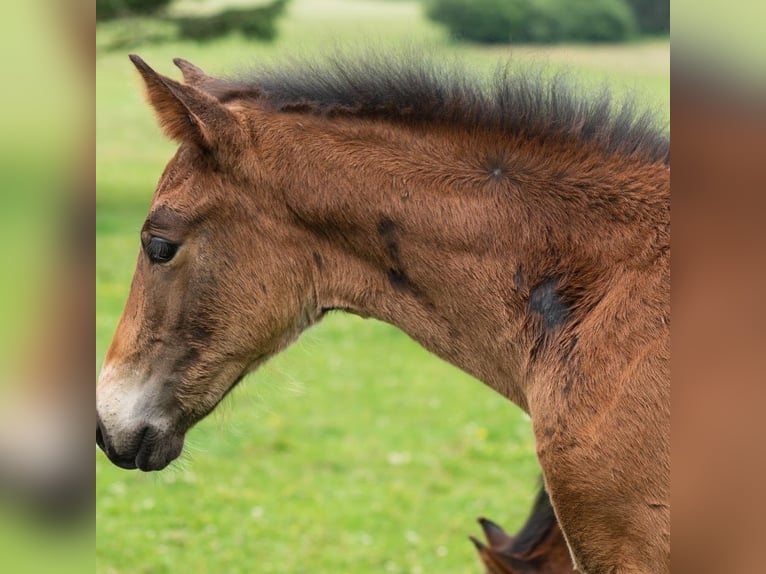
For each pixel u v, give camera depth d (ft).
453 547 21.01
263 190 10.51
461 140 10.59
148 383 10.73
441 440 27.14
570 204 10.18
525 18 70.95
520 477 24.79
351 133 10.66
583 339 9.78
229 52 59.21
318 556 20.49
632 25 71.51
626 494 9.41
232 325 10.66
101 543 20.66
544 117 10.52
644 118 10.53
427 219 10.39
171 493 23.32
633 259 9.81
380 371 32.99
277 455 25.94
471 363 10.61
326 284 10.70
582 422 9.61
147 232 10.60
